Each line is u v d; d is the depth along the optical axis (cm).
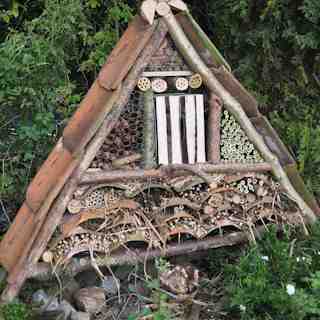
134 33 348
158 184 356
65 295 373
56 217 341
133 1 530
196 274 374
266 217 382
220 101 355
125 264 367
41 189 344
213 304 363
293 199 379
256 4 470
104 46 496
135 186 354
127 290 379
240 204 375
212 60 354
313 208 389
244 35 480
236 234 380
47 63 432
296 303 335
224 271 374
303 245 381
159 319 338
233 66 498
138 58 340
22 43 441
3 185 426
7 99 421
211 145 360
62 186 339
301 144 439
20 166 442
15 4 498
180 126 356
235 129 363
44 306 361
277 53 475
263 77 479
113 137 348
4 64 420
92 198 350
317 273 349
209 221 372
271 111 491
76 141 341
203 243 374
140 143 353
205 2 521
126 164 351
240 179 372
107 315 365
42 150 438
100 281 387
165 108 352
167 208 366
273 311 343
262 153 367
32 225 344
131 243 373
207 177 358
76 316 357
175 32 341
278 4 456
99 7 518
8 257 350
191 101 355
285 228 381
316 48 462
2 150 434
